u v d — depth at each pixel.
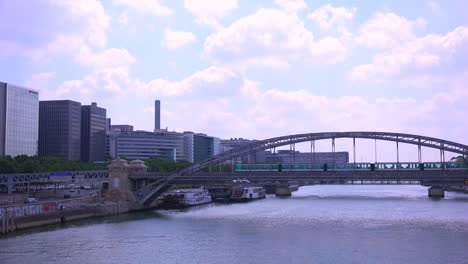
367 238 102.06
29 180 186.50
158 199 182.25
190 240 101.19
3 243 96.56
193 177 167.38
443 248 91.12
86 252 88.69
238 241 99.88
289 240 100.69
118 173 164.00
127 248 92.56
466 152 159.12
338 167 174.50
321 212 154.38
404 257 84.00
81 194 175.00
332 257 84.31
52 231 112.25
